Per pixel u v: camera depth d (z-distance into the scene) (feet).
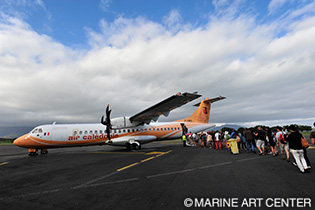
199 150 41.45
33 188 14.49
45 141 40.04
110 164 24.57
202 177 16.25
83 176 18.01
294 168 19.17
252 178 15.53
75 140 42.52
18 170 22.68
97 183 15.33
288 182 14.21
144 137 48.75
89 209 10.05
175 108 44.45
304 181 14.40
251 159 25.71
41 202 11.35
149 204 10.46
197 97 38.24
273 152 28.12
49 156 37.63
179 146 57.16
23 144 38.63
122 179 16.34
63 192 13.21
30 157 37.11
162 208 9.86
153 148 50.70
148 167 21.48
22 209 10.37
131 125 46.70
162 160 26.73
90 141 44.09
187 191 12.58
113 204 10.66
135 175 17.66
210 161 24.84
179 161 25.41
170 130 53.06
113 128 44.42
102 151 45.88
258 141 29.81
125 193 12.55
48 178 17.75
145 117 45.96
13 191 13.88
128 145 46.47
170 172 18.54
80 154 39.52
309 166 18.79
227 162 23.68
